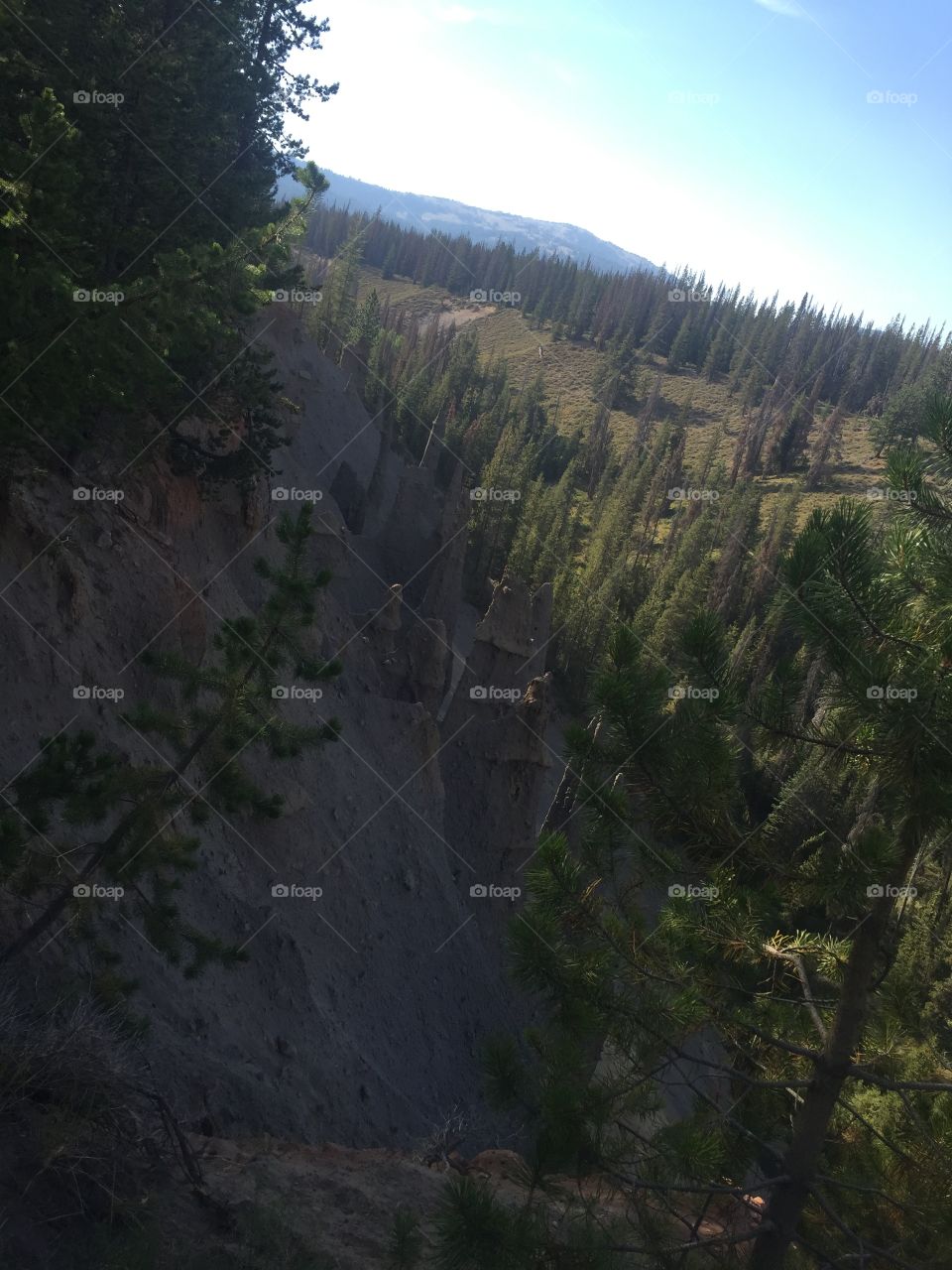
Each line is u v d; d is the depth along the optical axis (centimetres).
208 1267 920
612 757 761
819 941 778
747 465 19088
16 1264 824
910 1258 788
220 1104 1859
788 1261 820
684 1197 855
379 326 19675
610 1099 729
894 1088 718
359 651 4022
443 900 3572
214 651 2852
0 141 1565
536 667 4331
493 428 16150
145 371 1678
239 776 1319
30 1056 981
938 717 613
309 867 3050
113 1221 934
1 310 1489
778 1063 845
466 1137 1773
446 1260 681
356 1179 1299
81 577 2422
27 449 1842
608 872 794
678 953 800
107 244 2420
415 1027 3080
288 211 3622
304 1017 2564
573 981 761
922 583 639
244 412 3116
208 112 2914
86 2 2367
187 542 3059
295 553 1293
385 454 7831
